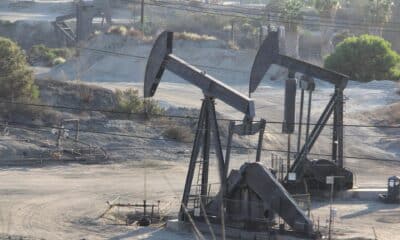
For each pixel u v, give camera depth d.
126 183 180.25
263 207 129.00
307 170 167.62
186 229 134.75
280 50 173.00
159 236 132.25
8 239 126.75
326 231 137.62
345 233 137.00
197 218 134.25
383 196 167.12
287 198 126.94
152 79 139.38
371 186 182.50
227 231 130.00
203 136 135.12
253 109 127.00
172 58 136.50
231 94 129.38
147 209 154.38
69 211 150.38
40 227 137.38
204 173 135.25
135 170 195.88
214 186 180.12
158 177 188.50
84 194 166.75
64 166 196.25
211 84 131.50
